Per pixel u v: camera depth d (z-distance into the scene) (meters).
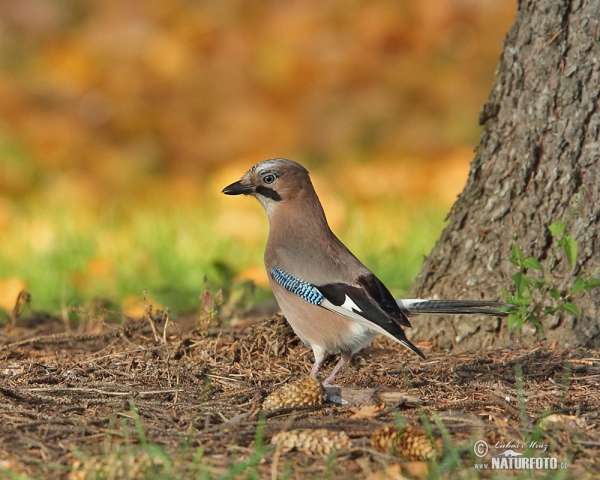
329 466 6.78
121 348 10.46
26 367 9.62
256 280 14.68
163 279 14.62
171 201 21.03
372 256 15.44
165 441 7.42
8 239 17.14
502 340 10.50
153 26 27.50
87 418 7.98
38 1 27.77
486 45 26.95
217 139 24.91
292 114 25.56
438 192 21.00
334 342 9.48
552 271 10.38
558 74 10.38
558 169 10.39
